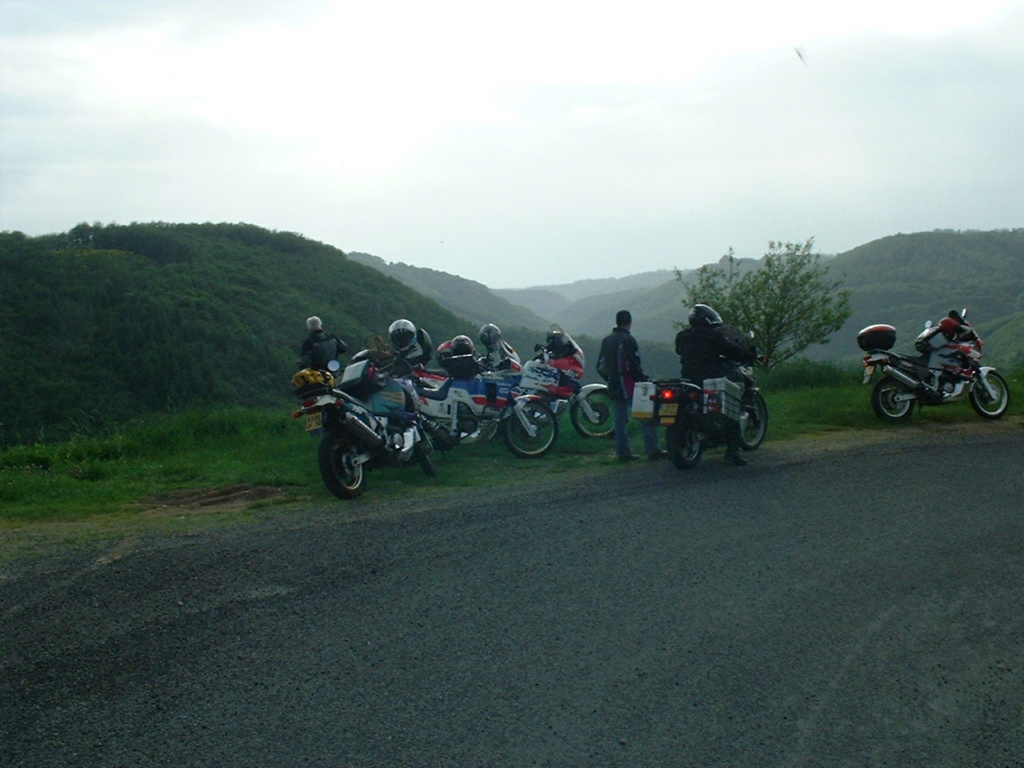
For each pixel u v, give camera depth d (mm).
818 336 21422
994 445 9445
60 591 5191
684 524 6504
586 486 7906
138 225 92062
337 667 4129
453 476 8844
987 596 5023
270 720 3645
